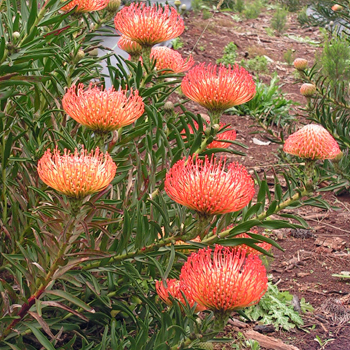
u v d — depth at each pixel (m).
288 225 0.97
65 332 1.17
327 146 1.14
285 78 4.03
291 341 1.47
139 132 1.14
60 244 0.89
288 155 2.40
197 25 4.78
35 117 1.12
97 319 1.12
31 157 1.07
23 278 1.06
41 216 0.91
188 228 0.96
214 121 1.04
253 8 5.73
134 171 1.18
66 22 1.24
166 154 1.08
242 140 2.83
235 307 0.85
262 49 4.53
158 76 1.20
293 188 1.12
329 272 1.79
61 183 0.81
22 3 1.00
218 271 0.84
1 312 1.02
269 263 1.75
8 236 1.06
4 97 0.99
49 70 1.15
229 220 0.98
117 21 1.14
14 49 0.93
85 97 0.92
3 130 1.13
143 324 0.99
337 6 3.16
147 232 0.98
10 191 1.09
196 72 1.03
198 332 0.91
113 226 1.09
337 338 1.48
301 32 5.68
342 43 2.71
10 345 0.96
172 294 0.99
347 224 2.11
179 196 0.88
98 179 0.82
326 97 2.28
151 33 1.12
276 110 3.08
